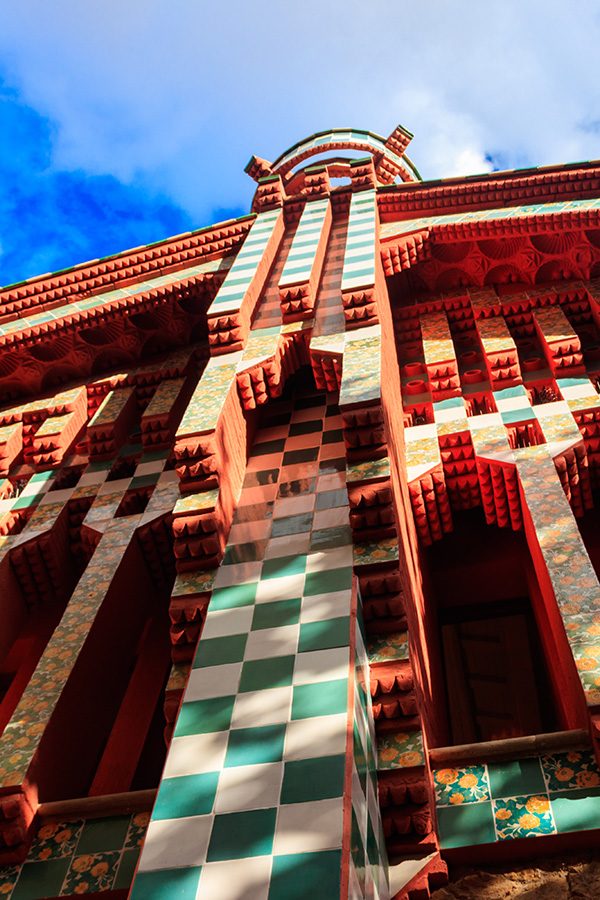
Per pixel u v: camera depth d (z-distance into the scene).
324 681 3.56
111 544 5.98
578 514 5.56
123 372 8.40
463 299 7.68
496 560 6.00
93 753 4.91
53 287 8.62
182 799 3.13
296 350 6.29
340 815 2.90
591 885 3.29
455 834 3.54
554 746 3.82
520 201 7.83
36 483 7.33
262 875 2.74
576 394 6.15
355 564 4.35
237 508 5.25
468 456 5.88
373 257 6.72
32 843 4.11
